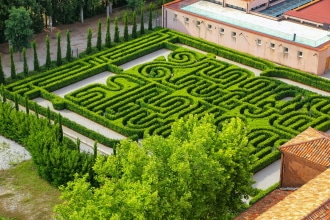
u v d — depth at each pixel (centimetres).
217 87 8119
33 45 8412
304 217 4341
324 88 8219
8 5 9119
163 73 8481
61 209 4691
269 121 7319
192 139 5119
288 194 5328
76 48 9481
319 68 8512
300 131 7112
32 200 6219
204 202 5006
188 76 8400
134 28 9606
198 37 9706
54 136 6544
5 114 7125
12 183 6462
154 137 4988
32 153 6481
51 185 6438
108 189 4544
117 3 11062
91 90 8062
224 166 5106
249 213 5278
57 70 8562
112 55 9012
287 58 8756
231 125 5334
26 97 7400
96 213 4459
